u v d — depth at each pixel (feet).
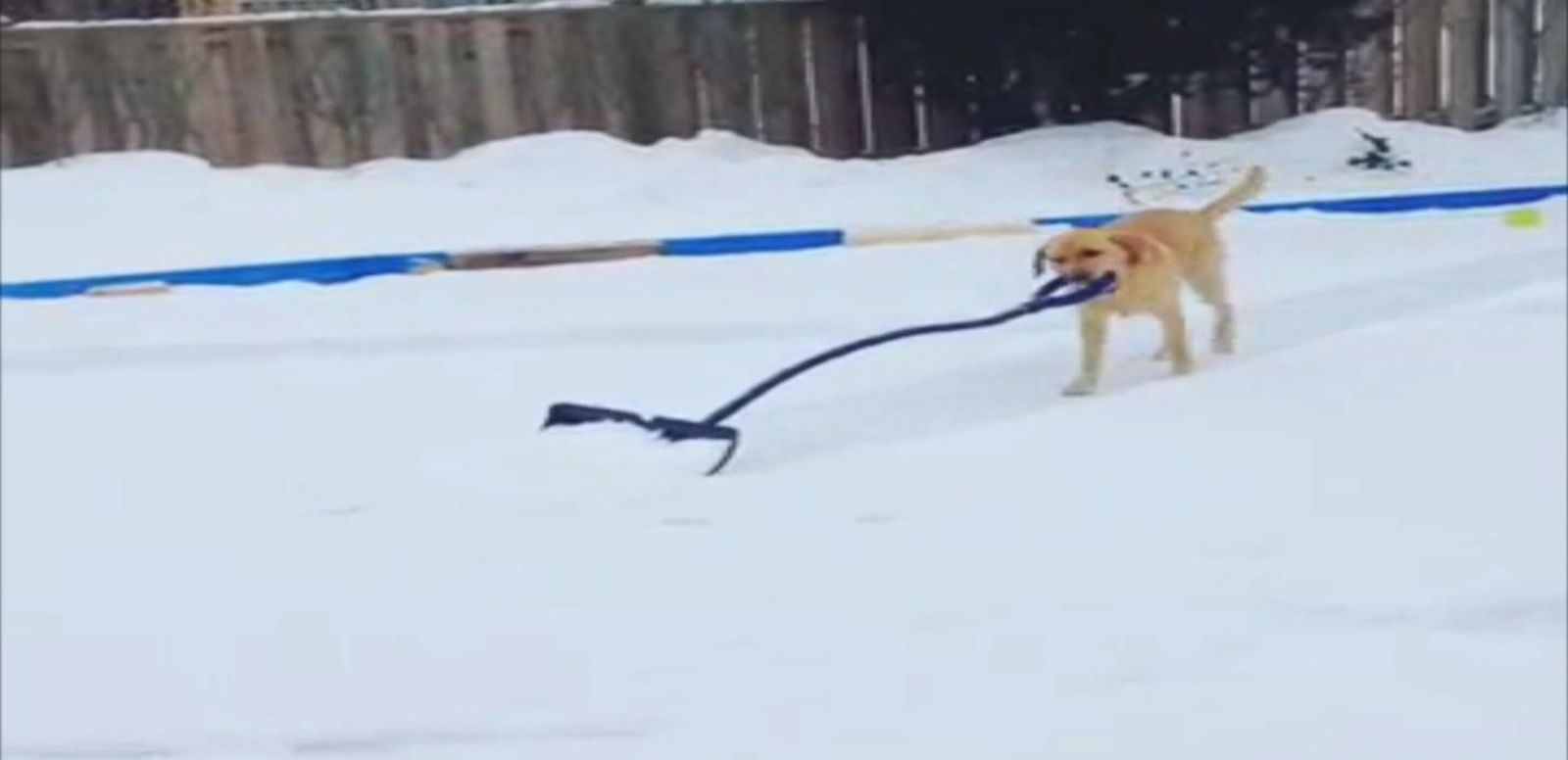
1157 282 22.99
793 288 25.79
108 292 27.89
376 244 28.35
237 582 20.07
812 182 27.04
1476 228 24.79
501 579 19.97
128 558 20.53
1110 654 18.28
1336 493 20.56
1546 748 16.76
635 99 32.12
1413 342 23.26
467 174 31.48
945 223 24.23
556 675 18.47
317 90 33.63
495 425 23.20
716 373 24.35
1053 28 20.29
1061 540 20.13
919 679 18.08
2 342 26.14
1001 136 23.18
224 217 30.81
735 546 20.42
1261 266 24.85
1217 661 18.13
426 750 17.54
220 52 33.73
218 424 23.43
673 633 18.93
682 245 27.53
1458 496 20.36
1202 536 20.02
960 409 23.07
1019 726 17.46
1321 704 17.48
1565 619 18.43
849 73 26.58
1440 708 17.35
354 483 22.06
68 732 17.93
